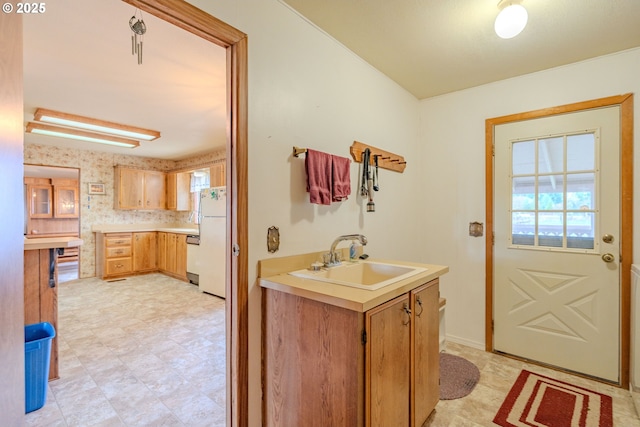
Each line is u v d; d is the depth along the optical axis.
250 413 1.47
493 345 2.61
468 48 2.08
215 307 3.72
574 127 2.28
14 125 0.61
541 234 2.41
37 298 2.04
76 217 7.78
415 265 1.91
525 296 2.47
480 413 1.78
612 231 2.14
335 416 1.23
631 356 1.98
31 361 1.75
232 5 1.39
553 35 1.91
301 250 1.74
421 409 1.59
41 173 6.66
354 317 1.17
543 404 1.87
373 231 2.36
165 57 2.12
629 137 2.08
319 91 1.85
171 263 5.44
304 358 1.34
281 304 1.44
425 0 1.60
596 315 2.18
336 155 1.98
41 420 1.68
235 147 1.42
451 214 2.85
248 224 1.46
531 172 2.46
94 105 3.04
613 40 1.96
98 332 2.94
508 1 1.57
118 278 5.32
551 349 2.35
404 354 1.45
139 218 5.95
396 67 2.35
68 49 2.00
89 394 1.93
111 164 5.56
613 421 1.71
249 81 1.46
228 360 1.47
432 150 2.96
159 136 4.19
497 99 2.61
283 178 1.63
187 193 6.07
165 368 2.26
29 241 2.10
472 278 2.73
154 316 3.40
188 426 1.64
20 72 0.62
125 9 1.58
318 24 1.82
